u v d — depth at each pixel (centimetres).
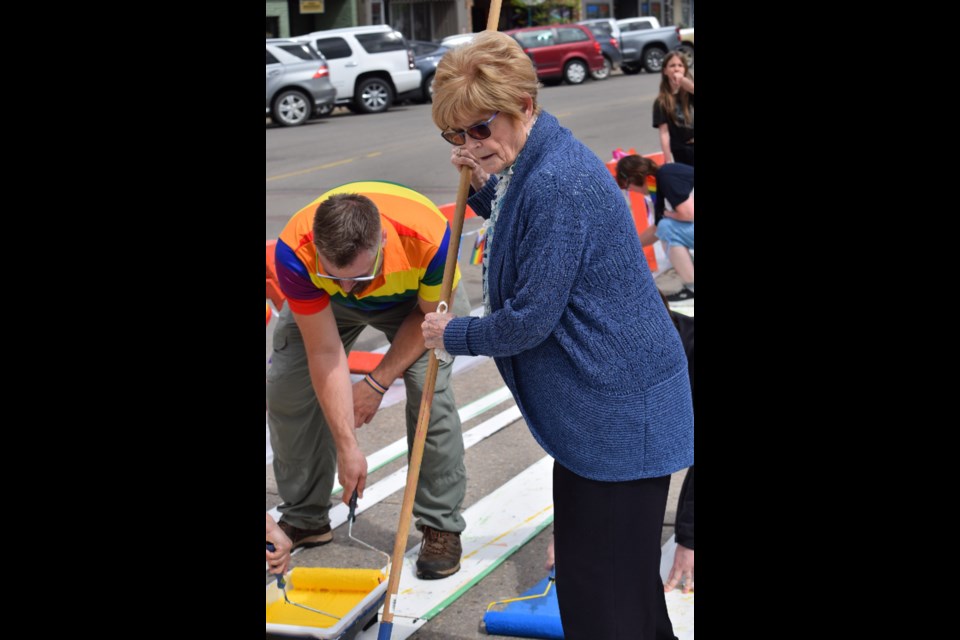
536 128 249
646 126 1855
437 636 326
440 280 328
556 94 2578
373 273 316
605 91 2609
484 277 264
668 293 716
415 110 2391
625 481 258
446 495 359
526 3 3622
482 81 242
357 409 337
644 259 256
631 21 3272
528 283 244
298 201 1275
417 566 363
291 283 325
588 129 1845
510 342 250
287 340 367
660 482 262
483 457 469
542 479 439
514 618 321
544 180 242
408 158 1628
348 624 306
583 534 262
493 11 269
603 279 248
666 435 256
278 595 332
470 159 281
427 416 285
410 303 356
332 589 332
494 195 309
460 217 283
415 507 362
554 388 257
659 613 280
